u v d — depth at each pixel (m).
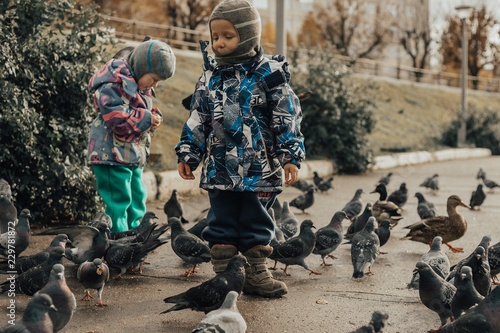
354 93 9.17
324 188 7.14
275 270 4.16
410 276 4.07
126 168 4.12
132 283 3.81
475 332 2.98
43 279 3.43
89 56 5.04
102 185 4.11
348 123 8.89
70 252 3.77
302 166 8.13
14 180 4.77
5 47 4.59
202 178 3.49
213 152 3.46
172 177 6.16
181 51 12.82
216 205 3.53
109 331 3.20
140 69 4.03
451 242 4.91
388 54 35.22
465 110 13.58
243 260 3.35
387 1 30.55
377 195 7.17
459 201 4.64
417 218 5.84
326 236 4.27
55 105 4.98
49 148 4.78
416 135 13.66
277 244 4.07
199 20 19.98
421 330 3.30
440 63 30.77
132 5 19.83
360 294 3.73
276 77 3.43
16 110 4.58
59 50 4.91
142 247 3.85
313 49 9.27
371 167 9.24
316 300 3.61
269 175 3.46
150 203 5.86
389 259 4.45
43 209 4.97
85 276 3.46
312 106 8.86
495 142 14.25
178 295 3.27
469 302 3.25
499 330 2.98
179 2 20.33
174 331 3.21
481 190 6.29
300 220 5.64
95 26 5.08
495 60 28.81
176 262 4.21
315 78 8.91
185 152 3.49
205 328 2.88
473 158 13.02
